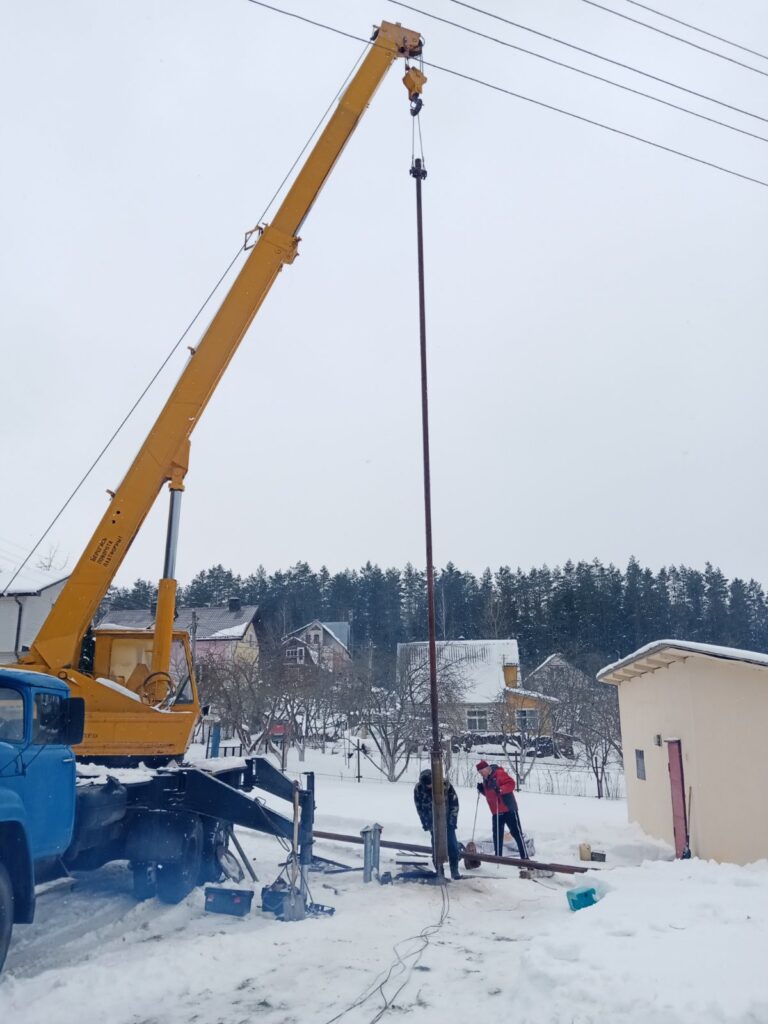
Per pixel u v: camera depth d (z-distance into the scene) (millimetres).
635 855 13430
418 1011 5586
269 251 11547
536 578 78250
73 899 8938
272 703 30594
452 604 75625
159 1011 5605
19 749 6426
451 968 6629
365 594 80250
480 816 16484
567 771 30281
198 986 6090
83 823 7680
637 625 68688
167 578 10555
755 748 12227
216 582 84875
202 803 9219
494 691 43156
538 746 35031
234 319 11273
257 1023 5414
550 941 6281
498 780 12539
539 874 11422
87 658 10438
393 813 15961
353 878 10570
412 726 26953
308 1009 5672
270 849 12633
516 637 65250
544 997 5277
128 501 10570
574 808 18547
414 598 79938
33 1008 5523
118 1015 5508
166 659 10359
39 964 6594
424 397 11742
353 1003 5781
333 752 33156
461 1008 5617
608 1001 4926
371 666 36188
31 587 28859
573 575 76625
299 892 8375
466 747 36344
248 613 53938
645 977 5215
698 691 12992
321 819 15289
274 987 6125
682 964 5426
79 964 6609
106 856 8836
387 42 12289
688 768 13117
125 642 10961
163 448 10750
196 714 10891
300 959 6812
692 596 73500
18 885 6133
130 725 9484
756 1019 4430
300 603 80500
